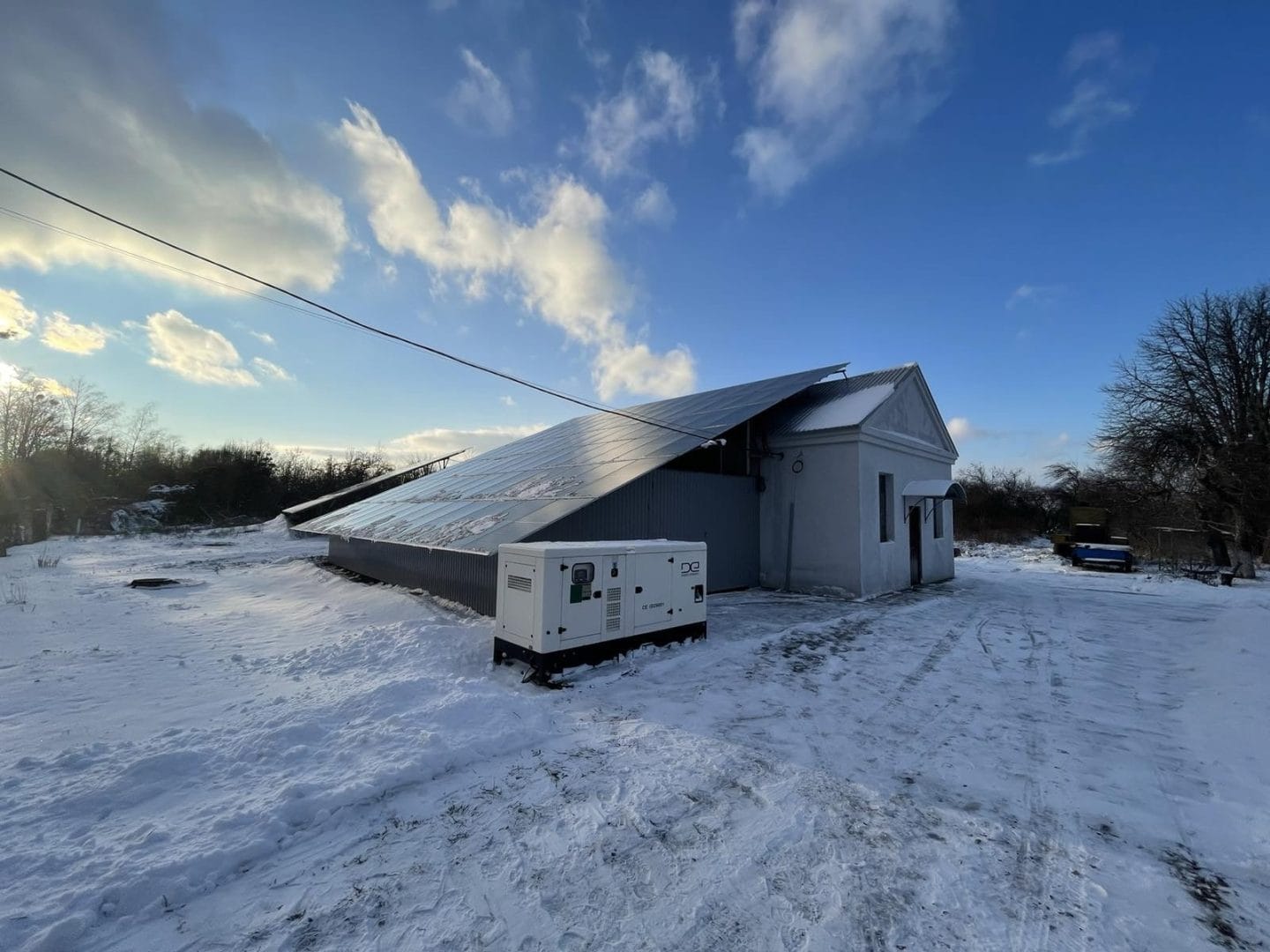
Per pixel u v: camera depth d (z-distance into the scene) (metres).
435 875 3.08
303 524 19.03
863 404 13.96
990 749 4.84
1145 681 6.88
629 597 7.20
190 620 10.11
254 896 2.89
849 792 4.05
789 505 13.80
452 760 4.34
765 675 6.82
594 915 2.79
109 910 2.71
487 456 20.92
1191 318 22.73
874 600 12.48
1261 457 20.17
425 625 8.59
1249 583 17.95
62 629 9.09
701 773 4.30
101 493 34.53
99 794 3.65
